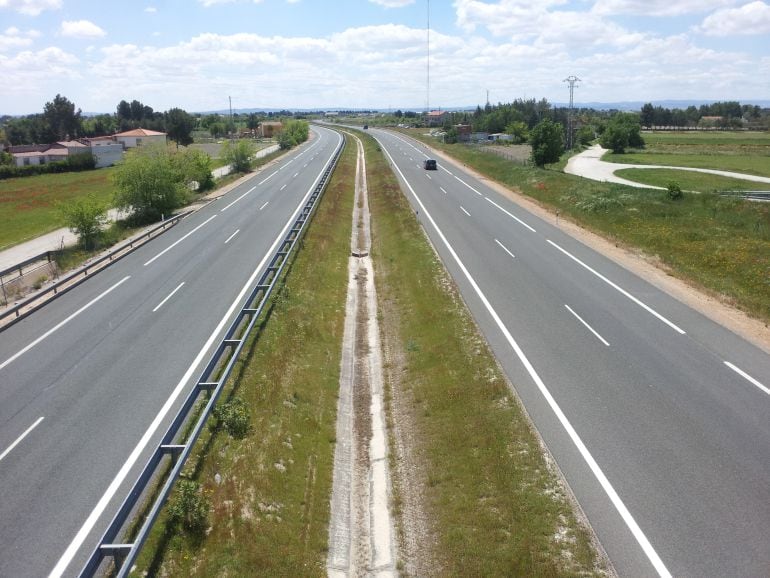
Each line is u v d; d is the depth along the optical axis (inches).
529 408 541.3
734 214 1311.5
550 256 1067.3
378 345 776.9
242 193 1884.8
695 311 781.9
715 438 484.4
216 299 842.8
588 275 947.3
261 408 550.3
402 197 1699.1
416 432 557.6
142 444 483.8
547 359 639.8
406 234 1255.5
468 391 588.1
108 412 534.3
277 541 401.1
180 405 546.6
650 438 487.8
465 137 4498.0
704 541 372.8
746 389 566.3
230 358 609.3
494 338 698.8
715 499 411.2
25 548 367.6
